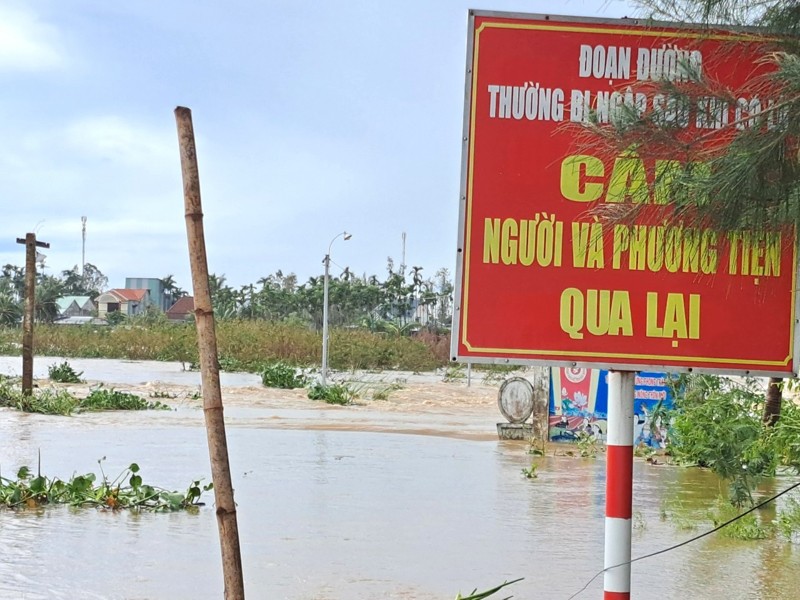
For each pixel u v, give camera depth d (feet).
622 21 18.88
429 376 163.84
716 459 43.34
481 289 19.31
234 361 163.02
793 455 43.21
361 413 88.43
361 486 44.55
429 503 40.37
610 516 19.52
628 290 19.15
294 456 54.95
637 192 15.62
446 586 27.81
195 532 34.60
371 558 30.86
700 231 15.55
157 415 79.05
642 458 55.57
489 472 49.65
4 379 111.96
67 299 425.28
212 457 15.85
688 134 15.08
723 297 19.06
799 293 18.84
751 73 17.26
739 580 28.76
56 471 47.85
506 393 68.23
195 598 26.30
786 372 19.02
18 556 30.76
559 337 19.22
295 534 34.12
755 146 13.92
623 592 19.39
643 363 19.15
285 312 306.14
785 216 14.49
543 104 19.19
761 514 38.86
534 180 19.20
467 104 19.26
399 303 298.76
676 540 33.99
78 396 96.63
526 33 19.22
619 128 14.90
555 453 57.67
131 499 39.81
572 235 19.15
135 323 243.40
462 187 19.27
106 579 28.14
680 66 15.47
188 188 15.52
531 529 35.45
